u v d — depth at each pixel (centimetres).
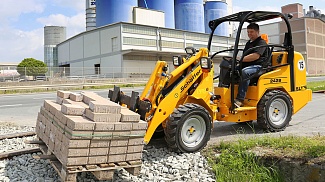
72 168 355
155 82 532
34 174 450
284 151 461
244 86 638
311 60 6494
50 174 448
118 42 4550
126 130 384
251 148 494
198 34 5356
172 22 6072
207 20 6906
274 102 661
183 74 554
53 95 2111
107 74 4094
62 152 372
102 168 367
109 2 5528
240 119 638
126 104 527
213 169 463
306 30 6334
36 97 1923
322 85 1955
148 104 488
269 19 693
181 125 511
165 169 464
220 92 620
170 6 6025
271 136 582
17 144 629
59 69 3356
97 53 5003
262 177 429
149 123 498
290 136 546
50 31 7900
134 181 426
